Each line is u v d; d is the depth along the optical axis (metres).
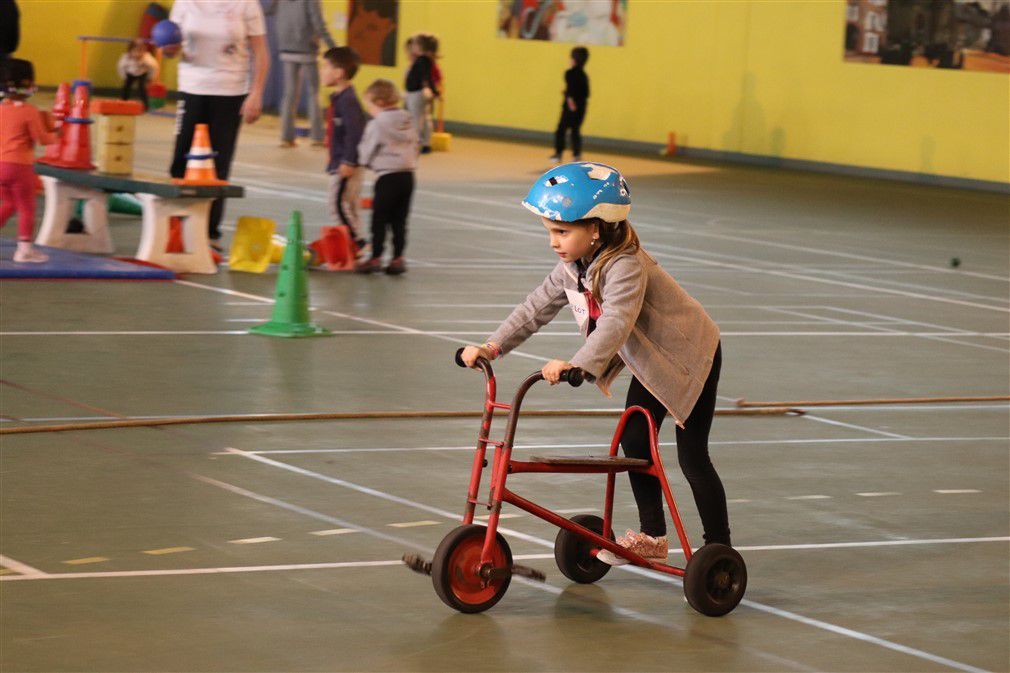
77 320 17.84
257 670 7.61
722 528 9.28
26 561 9.21
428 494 11.37
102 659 7.62
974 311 23.19
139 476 11.40
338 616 8.53
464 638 8.31
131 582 8.91
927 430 14.83
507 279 23.55
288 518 10.49
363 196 33.97
